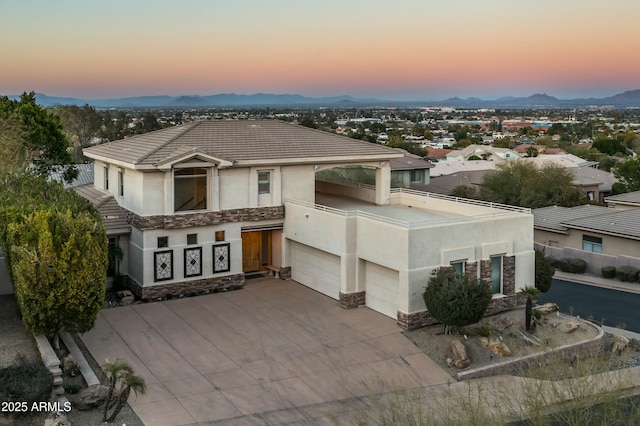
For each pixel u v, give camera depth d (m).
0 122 42.97
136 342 24.45
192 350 23.86
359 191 37.69
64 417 17.55
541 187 56.66
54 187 31.53
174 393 20.45
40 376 18.59
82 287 21.06
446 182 67.12
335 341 24.91
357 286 28.58
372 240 27.48
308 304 29.08
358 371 22.53
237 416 19.23
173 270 29.91
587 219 42.56
